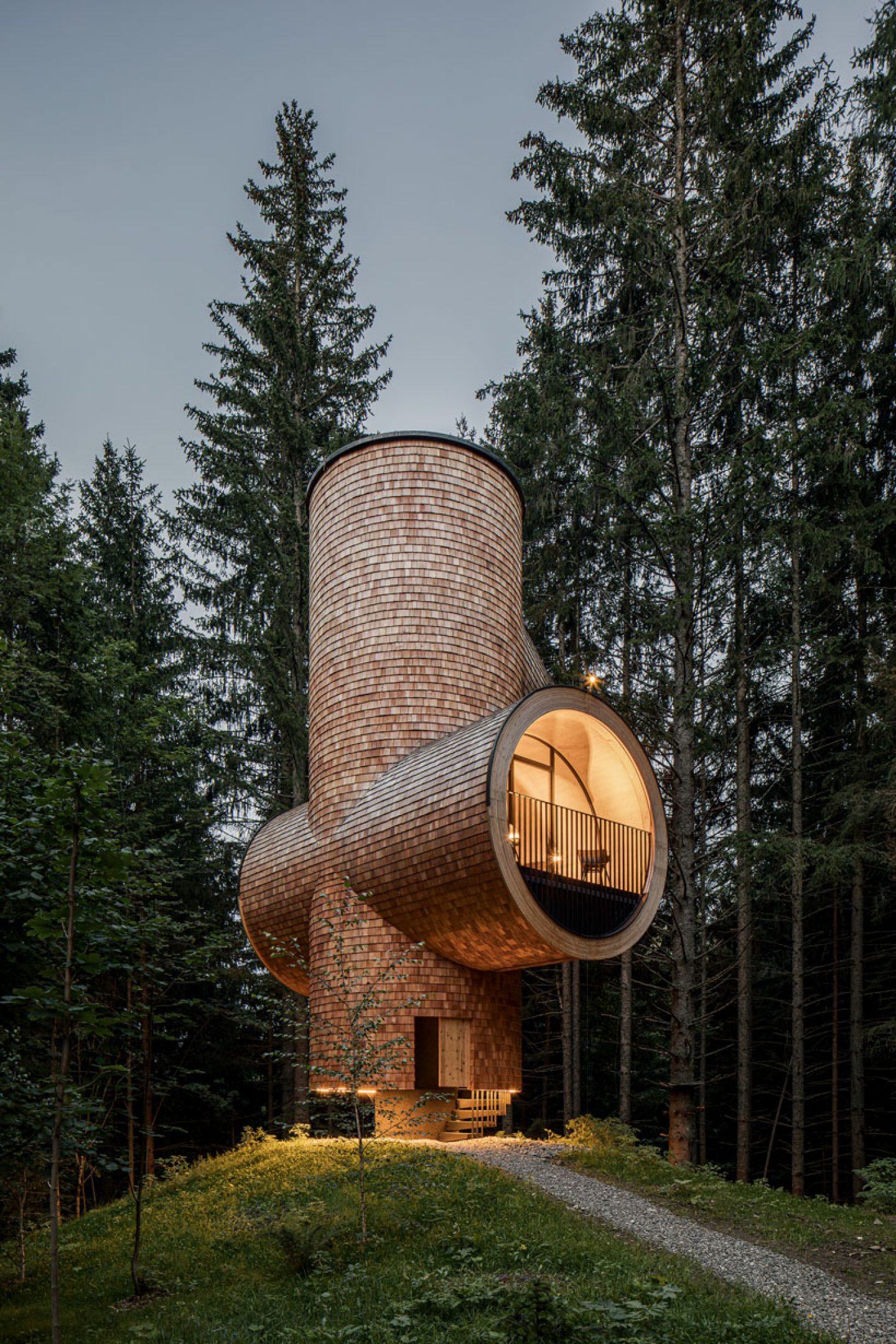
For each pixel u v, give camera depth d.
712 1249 8.19
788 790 22.16
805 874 18.69
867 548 17.53
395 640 15.19
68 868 6.80
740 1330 5.91
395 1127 12.43
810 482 18.78
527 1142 12.88
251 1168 12.05
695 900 16.91
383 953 13.77
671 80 18.41
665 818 14.22
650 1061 23.67
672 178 18.73
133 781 22.67
